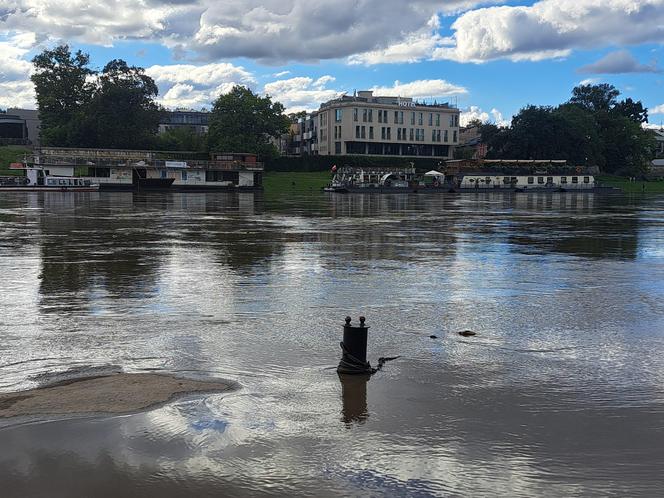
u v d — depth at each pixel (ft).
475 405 24.63
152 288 49.39
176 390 25.81
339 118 395.75
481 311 41.88
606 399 25.41
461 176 312.50
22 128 422.41
